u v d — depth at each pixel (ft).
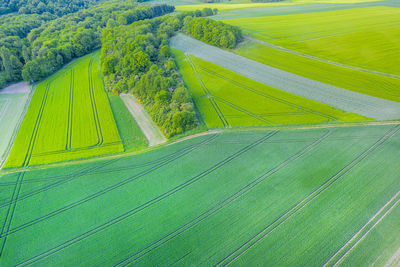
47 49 242.37
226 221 103.81
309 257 89.61
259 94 187.32
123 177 128.77
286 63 223.92
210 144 144.36
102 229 104.83
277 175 121.49
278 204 108.27
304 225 99.45
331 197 108.88
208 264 90.68
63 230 105.60
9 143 161.07
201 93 193.47
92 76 234.17
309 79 199.11
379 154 126.82
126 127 166.71
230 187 117.91
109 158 142.41
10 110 193.16
